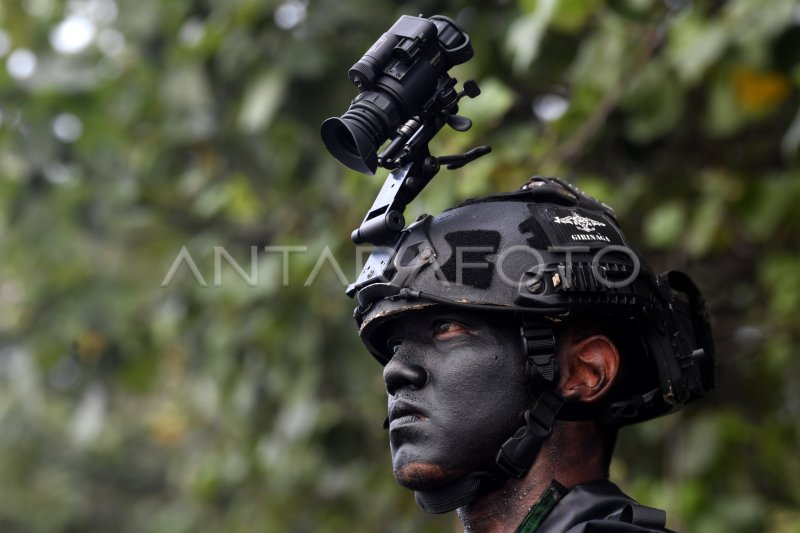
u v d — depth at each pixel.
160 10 20.47
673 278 9.03
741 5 15.25
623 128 17.84
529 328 8.03
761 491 19.42
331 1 18.75
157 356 22.91
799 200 16.55
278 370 19.91
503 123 18.48
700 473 17.64
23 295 22.89
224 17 18.88
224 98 20.02
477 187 15.14
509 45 15.53
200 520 29.28
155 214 22.42
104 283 22.39
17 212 22.23
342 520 22.30
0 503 44.59
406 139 8.27
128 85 21.48
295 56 18.34
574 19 15.50
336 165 19.14
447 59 8.34
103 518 48.03
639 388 8.58
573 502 8.14
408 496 21.23
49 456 45.34
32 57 21.89
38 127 21.75
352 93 18.83
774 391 19.12
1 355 26.02
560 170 16.38
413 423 8.10
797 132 14.64
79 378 23.64
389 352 8.70
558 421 8.30
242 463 22.11
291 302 19.44
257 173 20.83
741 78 15.74
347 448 20.78
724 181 17.20
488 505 8.27
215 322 21.23
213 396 21.03
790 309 17.20
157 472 48.47
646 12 15.57
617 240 8.41
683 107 16.53
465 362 8.06
